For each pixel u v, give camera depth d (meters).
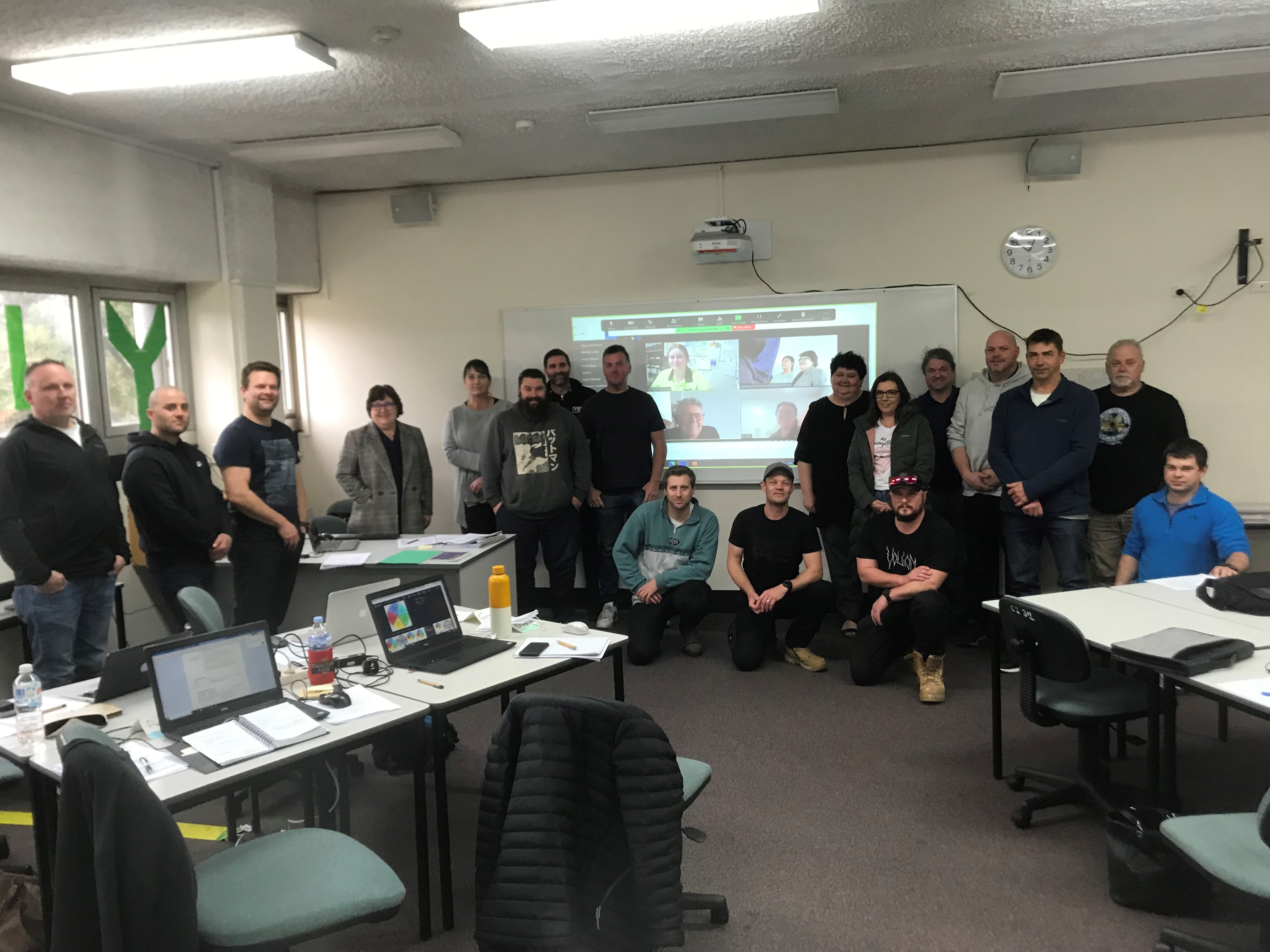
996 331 4.88
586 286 5.68
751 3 2.95
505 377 5.84
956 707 3.90
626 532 4.70
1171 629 2.63
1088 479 4.39
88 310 4.57
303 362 6.11
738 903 2.47
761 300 5.45
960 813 2.95
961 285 5.20
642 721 1.84
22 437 3.18
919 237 5.22
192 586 3.27
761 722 3.78
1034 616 2.70
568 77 3.76
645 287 5.61
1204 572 3.45
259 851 2.02
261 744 2.11
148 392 4.96
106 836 1.56
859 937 2.31
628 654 4.60
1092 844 2.75
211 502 3.73
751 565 4.51
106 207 4.31
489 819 1.92
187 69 3.41
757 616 4.50
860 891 2.52
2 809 3.13
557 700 1.87
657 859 1.80
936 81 3.96
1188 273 4.92
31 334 4.30
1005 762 3.32
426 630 2.83
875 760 3.37
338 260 6.00
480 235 5.79
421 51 3.41
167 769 1.99
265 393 3.78
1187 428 4.73
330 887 1.86
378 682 2.56
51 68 3.36
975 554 4.95
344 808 2.78
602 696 4.11
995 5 3.12
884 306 5.29
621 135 4.73
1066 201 5.03
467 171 5.44
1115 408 4.54
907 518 4.08
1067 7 3.15
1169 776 2.62
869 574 4.17
